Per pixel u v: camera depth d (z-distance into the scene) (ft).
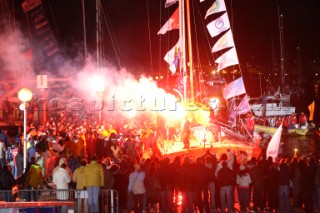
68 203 35.81
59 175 49.49
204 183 53.31
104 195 50.98
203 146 91.15
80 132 82.99
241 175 55.52
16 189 49.60
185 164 52.80
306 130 196.65
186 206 53.16
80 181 48.80
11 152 70.33
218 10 95.45
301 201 60.64
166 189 53.06
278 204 56.54
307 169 56.03
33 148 68.03
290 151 162.20
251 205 61.52
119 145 80.59
